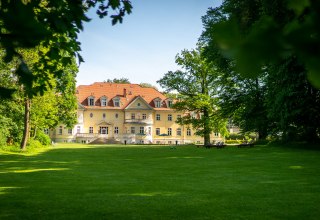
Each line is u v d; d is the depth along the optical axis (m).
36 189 11.25
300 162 19.61
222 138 78.56
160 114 77.94
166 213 8.02
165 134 75.50
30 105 33.03
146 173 15.93
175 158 25.23
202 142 79.25
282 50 0.73
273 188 11.20
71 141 73.69
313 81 0.74
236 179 13.53
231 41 0.73
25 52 21.72
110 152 33.44
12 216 7.73
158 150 37.16
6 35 1.33
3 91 1.69
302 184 11.88
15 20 1.21
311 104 28.17
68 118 48.62
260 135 43.88
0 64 18.41
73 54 5.80
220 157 25.20
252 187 11.49
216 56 33.16
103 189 11.29
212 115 49.88
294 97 27.59
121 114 76.12
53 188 11.47
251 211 8.16
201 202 9.17
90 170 17.22
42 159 23.86
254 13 24.73
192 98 51.06
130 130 75.69
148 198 9.73
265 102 33.91
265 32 0.74
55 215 7.82
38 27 1.24
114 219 7.52
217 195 10.15
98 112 75.31
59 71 6.38
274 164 18.91
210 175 14.94
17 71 1.75
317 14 0.75
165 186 11.95
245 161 21.28
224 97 44.00
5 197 9.85
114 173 15.93
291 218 7.54
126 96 77.44
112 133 75.38
